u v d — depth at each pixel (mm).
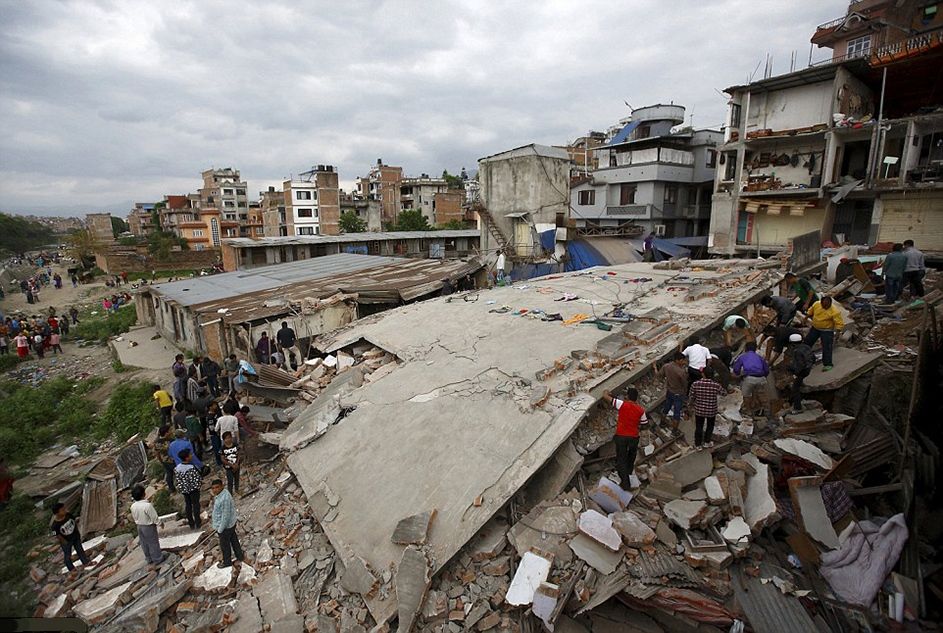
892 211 20891
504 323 12820
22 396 18406
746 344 9852
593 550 5895
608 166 40625
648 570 5594
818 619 5258
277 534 7953
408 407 9633
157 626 6754
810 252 15508
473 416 8625
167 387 17547
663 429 8203
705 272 16453
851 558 5809
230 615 6402
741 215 26219
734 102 26125
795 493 6328
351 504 7750
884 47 22281
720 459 7656
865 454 7320
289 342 15094
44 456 14266
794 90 24312
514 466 7180
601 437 7805
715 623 5215
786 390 9117
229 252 34938
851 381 8898
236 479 9875
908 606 5320
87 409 17109
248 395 13578
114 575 8102
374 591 6129
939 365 7363
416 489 7488
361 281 20375
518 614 5559
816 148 23641
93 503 10875
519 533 6363
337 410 10492
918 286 12016
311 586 6719
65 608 7492
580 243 27469
